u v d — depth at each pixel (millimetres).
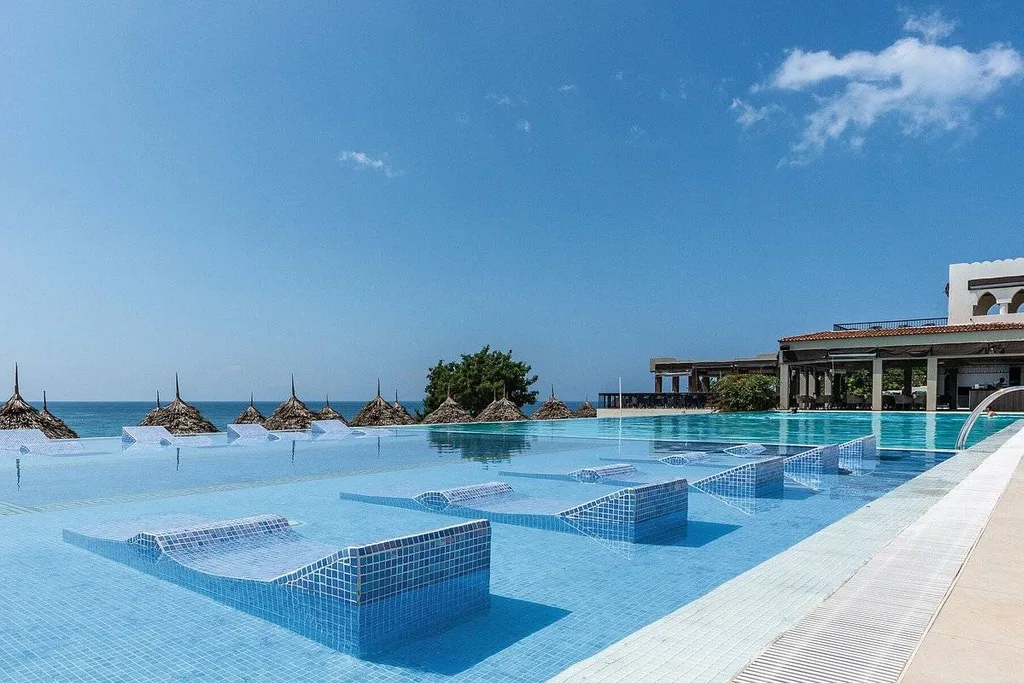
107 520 6168
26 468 10266
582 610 3625
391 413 22219
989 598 2998
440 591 3350
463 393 34250
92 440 14617
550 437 16578
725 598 3195
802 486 7945
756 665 2293
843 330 29984
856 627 2650
